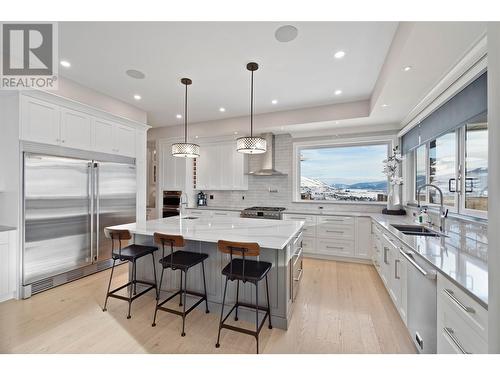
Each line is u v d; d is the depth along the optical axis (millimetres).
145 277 2727
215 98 3719
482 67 1737
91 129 3312
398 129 4043
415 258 1759
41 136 2744
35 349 1782
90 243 3205
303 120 4094
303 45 2312
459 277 1220
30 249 2619
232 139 5094
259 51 2422
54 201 2840
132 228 2547
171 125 5395
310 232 4164
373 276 3293
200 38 2207
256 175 5141
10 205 2604
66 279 2975
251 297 2199
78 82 3152
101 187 3381
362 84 3154
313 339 1928
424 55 1915
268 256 2127
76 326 2082
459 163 2311
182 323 2090
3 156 2633
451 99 2279
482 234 1731
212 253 2369
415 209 3318
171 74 2934
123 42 2271
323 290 2846
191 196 5449
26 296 2568
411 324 1832
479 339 1017
